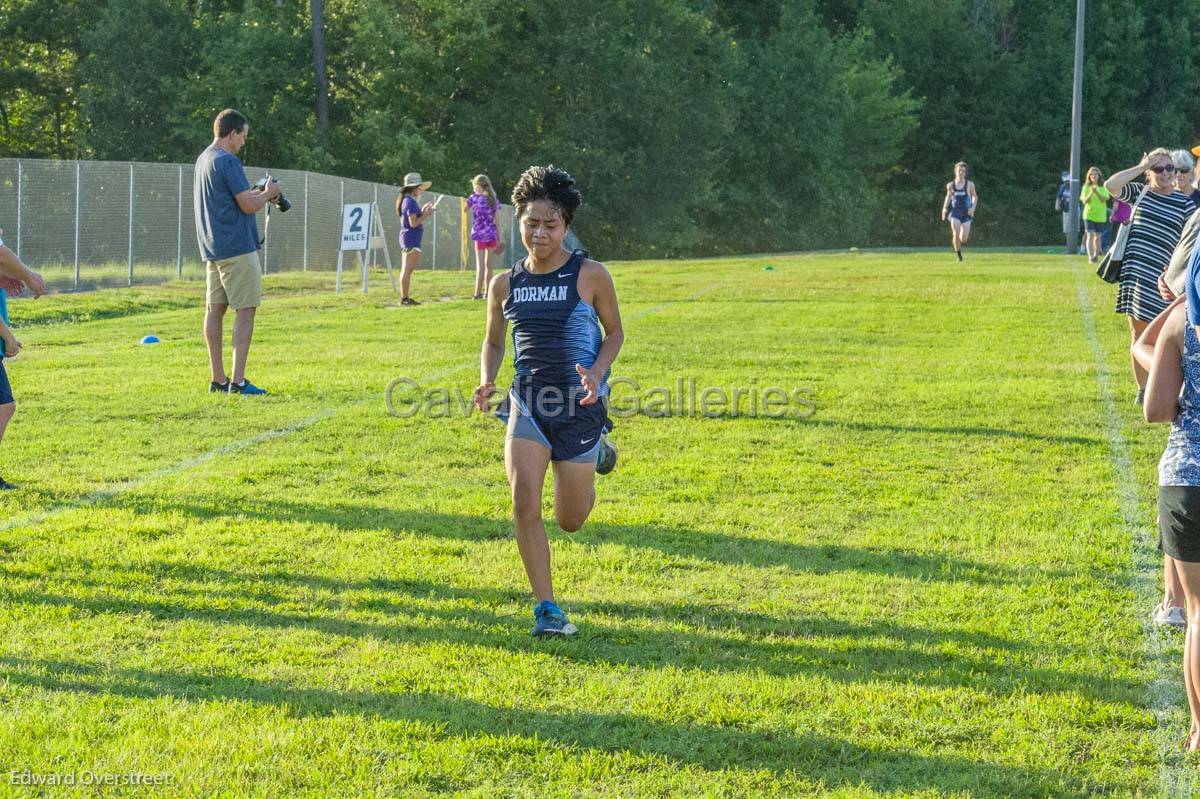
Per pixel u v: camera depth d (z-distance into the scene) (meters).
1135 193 11.95
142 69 62.03
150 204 36.19
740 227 79.00
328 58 69.25
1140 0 88.69
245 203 14.52
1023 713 5.98
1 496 9.89
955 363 17.44
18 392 14.88
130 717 5.77
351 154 67.12
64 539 8.73
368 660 6.59
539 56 68.88
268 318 23.83
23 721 5.68
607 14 69.00
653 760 5.46
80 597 7.52
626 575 8.10
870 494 10.30
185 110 61.94
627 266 39.91
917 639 6.98
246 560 8.33
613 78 68.19
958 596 7.71
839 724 5.85
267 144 65.69
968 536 9.04
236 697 6.06
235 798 5.04
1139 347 6.24
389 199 47.59
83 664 6.46
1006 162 87.50
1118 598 7.71
